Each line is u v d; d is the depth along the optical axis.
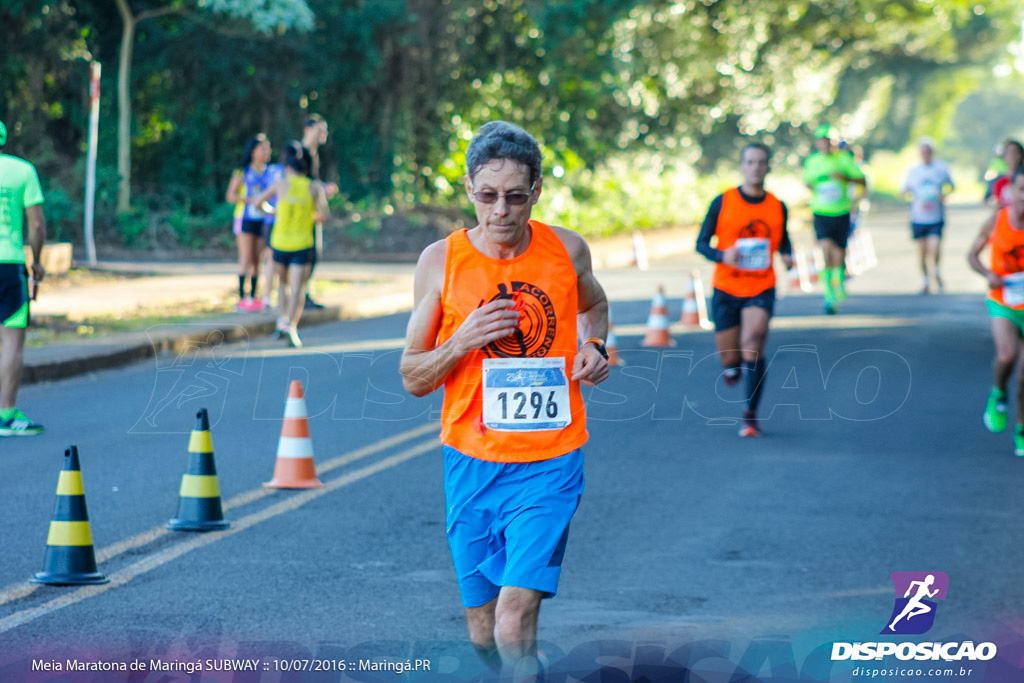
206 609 12.55
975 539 15.65
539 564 8.66
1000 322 21.16
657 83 90.25
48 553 13.49
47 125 60.09
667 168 95.06
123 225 57.50
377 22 66.06
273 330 34.06
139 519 16.17
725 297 22.02
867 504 17.53
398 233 63.00
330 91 69.19
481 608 9.18
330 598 13.01
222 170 66.62
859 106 142.88
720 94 99.50
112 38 61.53
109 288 40.28
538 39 75.38
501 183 8.73
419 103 72.75
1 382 21.47
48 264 42.72
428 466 19.78
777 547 15.28
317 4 63.41
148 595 13.04
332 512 16.78
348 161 69.69
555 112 80.31
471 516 9.05
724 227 21.72
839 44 120.06
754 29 98.38
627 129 88.69
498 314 8.71
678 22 89.12
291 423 18.27
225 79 63.12
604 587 13.62
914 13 113.88
